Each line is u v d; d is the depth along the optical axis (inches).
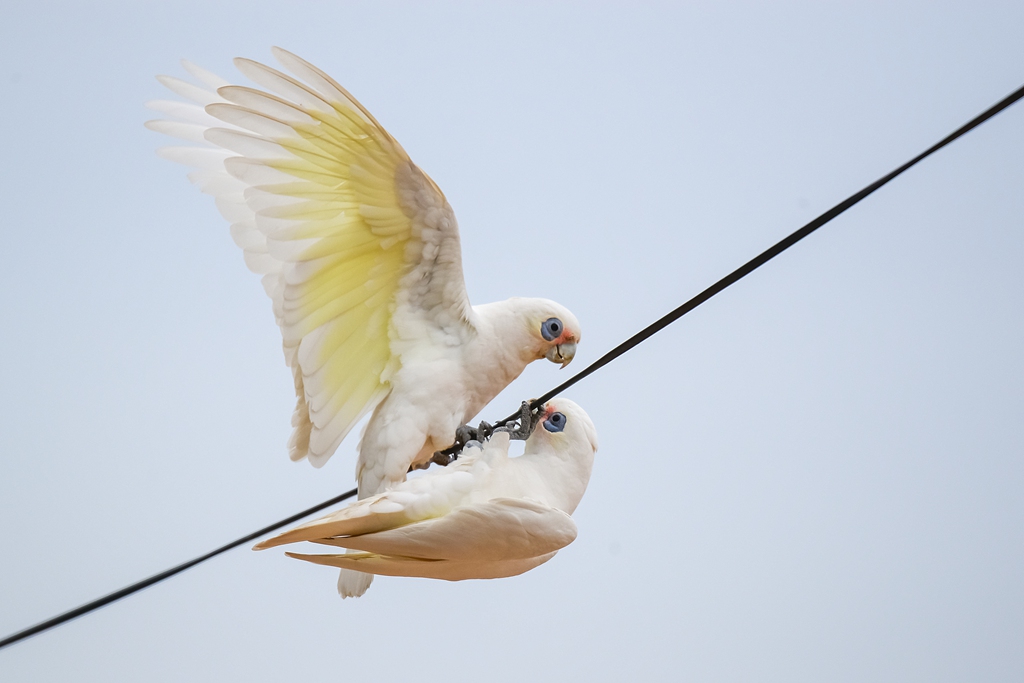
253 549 274.8
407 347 389.7
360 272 377.7
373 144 342.3
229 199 384.8
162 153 387.5
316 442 383.2
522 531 292.4
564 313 400.8
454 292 386.0
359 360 387.9
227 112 330.6
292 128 338.6
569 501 346.9
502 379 403.2
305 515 374.0
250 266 379.6
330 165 350.9
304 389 378.6
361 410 390.6
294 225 355.6
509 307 401.7
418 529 286.7
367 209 362.9
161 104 392.5
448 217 366.9
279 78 326.3
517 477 332.8
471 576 310.0
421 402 380.8
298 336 370.3
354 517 280.7
